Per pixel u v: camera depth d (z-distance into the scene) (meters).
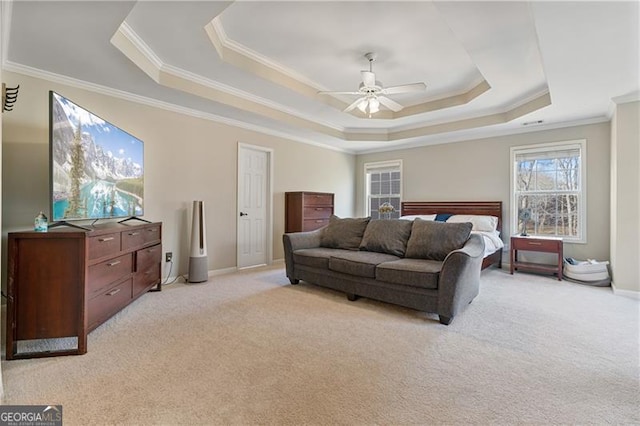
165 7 2.37
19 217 2.87
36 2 2.06
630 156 3.58
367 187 7.17
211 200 4.53
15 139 2.85
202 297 3.44
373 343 2.32
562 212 4.76
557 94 3.49
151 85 3.36
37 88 2.97
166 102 3.91
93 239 2.28
